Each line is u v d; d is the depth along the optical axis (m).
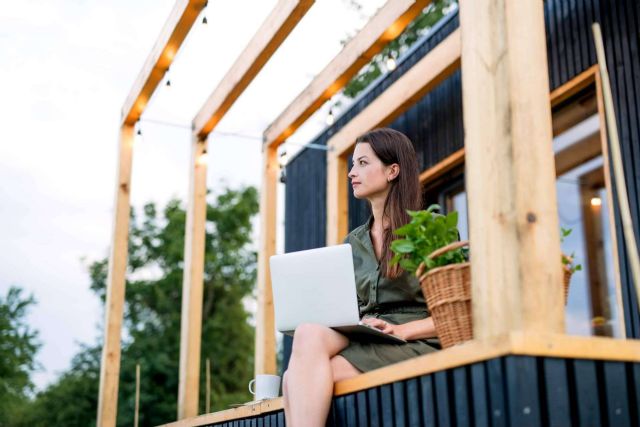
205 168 5.33
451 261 2.02
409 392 1.91
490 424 1.64
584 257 5.01
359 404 2.09
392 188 2.53
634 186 3.71
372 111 5.17
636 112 3.74
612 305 4.76
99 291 16.78
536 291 1.68
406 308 2.39
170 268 16.67
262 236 5.27
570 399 1.64
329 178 5.60
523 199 1.73
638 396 1.74
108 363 4.88
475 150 1.84
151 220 17.20
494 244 1.75
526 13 1.87
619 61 3.87
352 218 5.70
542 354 1.62
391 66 4.58
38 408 14.53
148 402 14.27
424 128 5.29
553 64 4.27
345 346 2.24
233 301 17.06
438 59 4.55
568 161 4.87
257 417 2.80
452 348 1.77
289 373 2.14
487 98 1.85
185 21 4.42
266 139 5.52
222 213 17.72
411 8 4.12
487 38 1.88
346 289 2.19
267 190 5.38
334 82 4.79
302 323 2.24
